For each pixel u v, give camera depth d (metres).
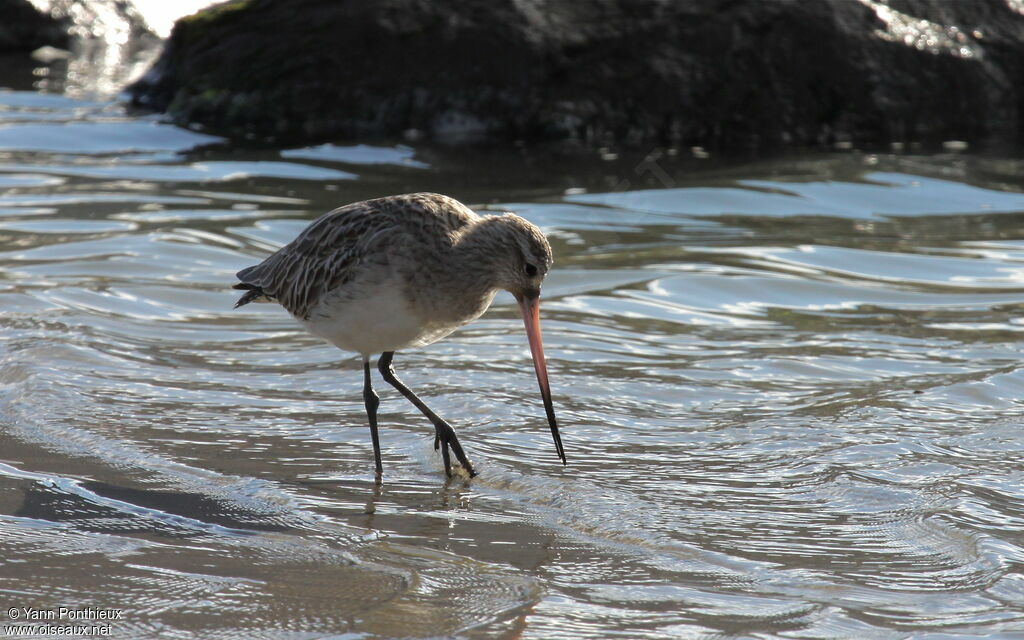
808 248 17.02
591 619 7.59
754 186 20.48
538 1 24.30
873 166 22.05
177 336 13.37
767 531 8.98
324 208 18.47
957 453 10.39
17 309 13.68
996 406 11.45
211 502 9.43
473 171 21.23
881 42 24.70
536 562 8.48
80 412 11.11
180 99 24.72
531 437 10.89
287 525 9.08
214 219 17.73
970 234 17.83
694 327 13.90
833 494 9.61
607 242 17.19
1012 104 25.50
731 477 10.00
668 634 7.38
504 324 14.07
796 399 11.73
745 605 7.80
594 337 13.50
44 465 9.99
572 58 24.00
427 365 12.64
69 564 8.23
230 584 8.00
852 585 8.09
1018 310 14.42
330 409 11.56
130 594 7.81
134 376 12.08
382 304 10.39
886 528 9.00
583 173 21.27
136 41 32.97
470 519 9.27
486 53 23.83
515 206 18.95
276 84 24.20
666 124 24.08
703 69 24.17
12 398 11.33
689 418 11.30
